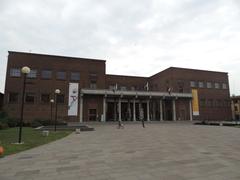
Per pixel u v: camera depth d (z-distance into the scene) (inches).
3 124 940.6
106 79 1884.8
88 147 474.3
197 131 885.8
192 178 242.2
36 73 1425.9
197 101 1820.9
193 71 1862.7
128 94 1578.5
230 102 1974.7
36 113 1382.9
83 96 1507.1
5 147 449.1
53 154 392.2
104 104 1540.4
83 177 249.4
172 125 1300.4
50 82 1449.3
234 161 329.1
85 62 1558.8
